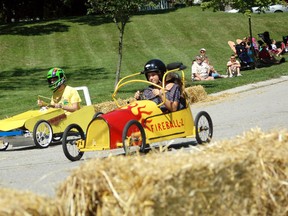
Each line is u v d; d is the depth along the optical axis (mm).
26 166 18125
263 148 9578
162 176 7988
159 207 8031
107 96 38000
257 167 9188
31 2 93312
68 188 8344
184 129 18281
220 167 8570
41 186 14023
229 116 26250
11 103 38000
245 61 50625
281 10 89312
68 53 62750
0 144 23797
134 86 43969
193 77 43969
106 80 48625
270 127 21547
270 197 9336
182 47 65625
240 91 36844
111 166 8273
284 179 9453
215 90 37844
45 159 19391
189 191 8289
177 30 71688
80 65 56938
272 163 9375
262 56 53344
